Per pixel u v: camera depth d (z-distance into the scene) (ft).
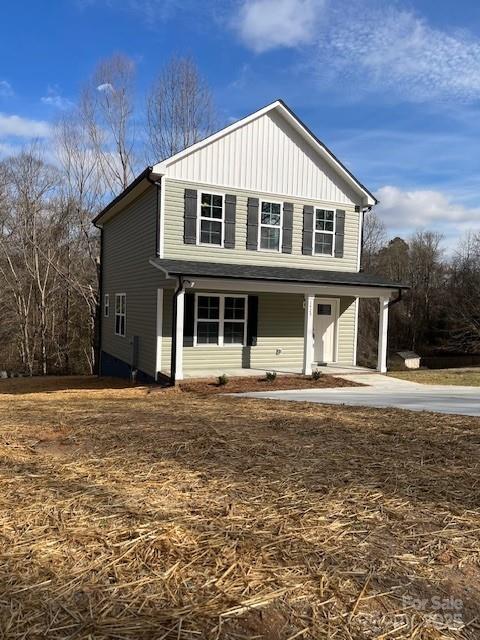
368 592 8.14
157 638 6.88
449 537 10.21
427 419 23.00
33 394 38.83
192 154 44.32
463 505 11.92
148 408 26.12
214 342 47.11
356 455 16.03
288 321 50.39
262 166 47.42
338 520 10.88
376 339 107.96
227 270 41.65
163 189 43.39
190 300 45.75
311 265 50.19
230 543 9.64
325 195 50.70
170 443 17.07
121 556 9.03
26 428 19.79
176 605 7.63
